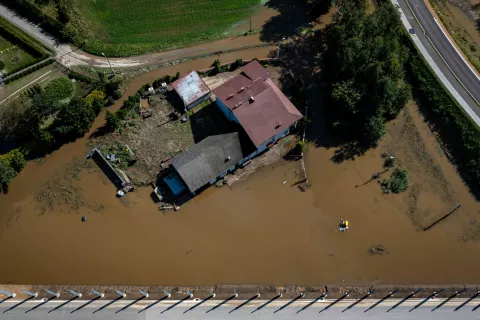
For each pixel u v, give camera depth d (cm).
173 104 7131
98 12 8225
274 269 5806
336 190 6347
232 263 5875
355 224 6078
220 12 8219
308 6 8194
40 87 7144
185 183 6088
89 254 6038
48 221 6294
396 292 5472
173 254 5975
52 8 8169
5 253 6094
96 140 6862
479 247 5875
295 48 7694
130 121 6969
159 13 8225
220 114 7012
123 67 7631
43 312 5491
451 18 7988
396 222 6078
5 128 6594
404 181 6322
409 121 6881
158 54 7788
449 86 7025
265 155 6625
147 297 5556
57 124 6694
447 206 6162
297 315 5362
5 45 7900
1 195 6519
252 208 6247
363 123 6588
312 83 7294
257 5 8244
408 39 7588
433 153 6594
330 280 5700
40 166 6719
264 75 6812
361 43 6425
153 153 6681
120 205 6344
